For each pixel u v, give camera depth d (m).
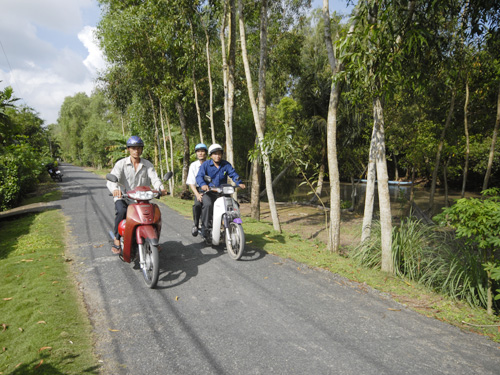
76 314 3.54
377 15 4.65
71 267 5.10
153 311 3.65
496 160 17.69
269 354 2.85
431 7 4.93
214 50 16.66
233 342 3.04
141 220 4.22
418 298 4.08
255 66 17.16
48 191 19.09
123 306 3.77
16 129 11.32
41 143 32.47
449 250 5.09
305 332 3.22
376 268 5.18
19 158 15.50
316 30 21.80
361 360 2.77
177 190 18.55
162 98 15.05
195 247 6.20
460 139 12.81
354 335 3.17
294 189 27.14
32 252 5.88
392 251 4.95
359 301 3.96
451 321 3.51
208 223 5.58
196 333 3.20
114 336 3.13
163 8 12.10
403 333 3.22
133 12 14.41
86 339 3.06
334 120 6.07
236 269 5.03
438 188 26.77
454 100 10.60
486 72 9.78
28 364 2.65
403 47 4.64
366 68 4.61
